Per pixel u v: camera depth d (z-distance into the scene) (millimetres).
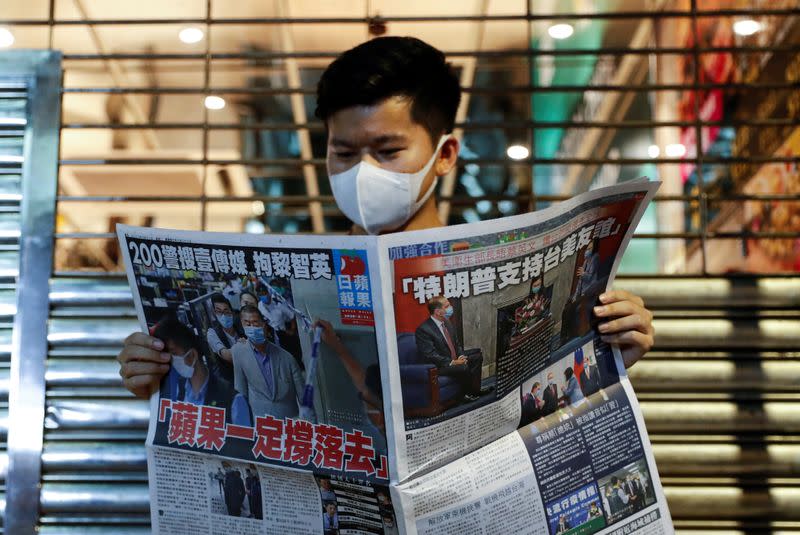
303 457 1458
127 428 2691
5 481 2650
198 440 1516
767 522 2613
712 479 2637
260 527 1511
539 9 3457
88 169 4254
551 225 1401
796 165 2955
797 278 2768
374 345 1380
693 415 2652
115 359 2744
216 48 3918
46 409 2709
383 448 1396
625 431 1549
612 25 3471
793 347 2717
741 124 2906
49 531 2625
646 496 1531
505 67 3818
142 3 3541
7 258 2855
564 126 2971
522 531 1438
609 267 1567
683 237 2869
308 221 4461
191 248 1458
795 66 2920
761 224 3186
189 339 1526
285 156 4371
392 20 2971
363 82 1586
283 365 1460
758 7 3188
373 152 1617
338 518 1467
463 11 3520
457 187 3934
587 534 1477
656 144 3615
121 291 2789
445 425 1412
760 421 2648
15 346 2740
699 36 3393
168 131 4188
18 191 2906
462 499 1415
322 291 1399
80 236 2867
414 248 1351
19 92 2998
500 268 1393
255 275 1439
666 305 2748
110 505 2633
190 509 1549
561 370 1544
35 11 3605
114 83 4137
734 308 2754
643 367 2682
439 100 1657
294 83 4125
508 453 1471
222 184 4453
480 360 1420
